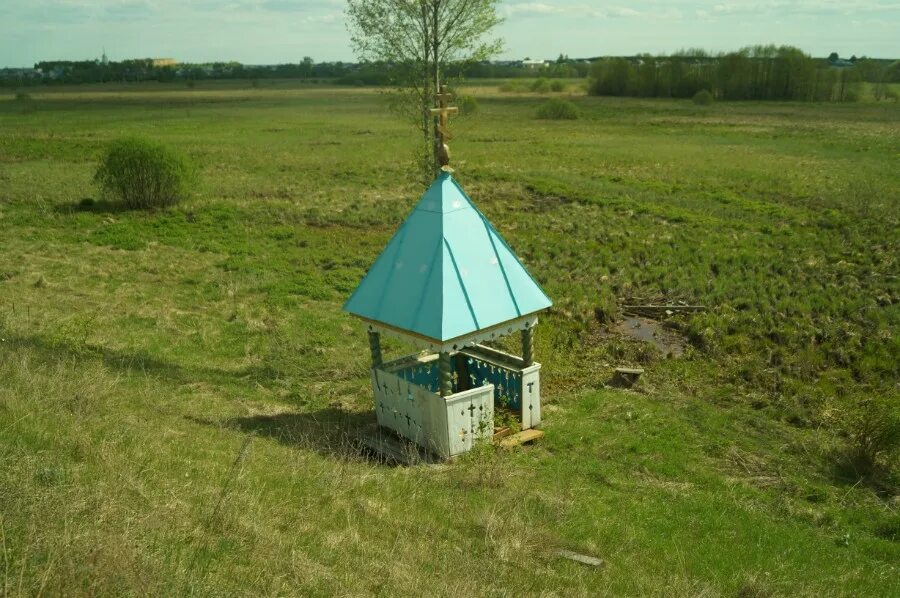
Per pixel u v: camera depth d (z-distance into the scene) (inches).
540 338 603.2
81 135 2391.7
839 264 823.7
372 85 6786.4
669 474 399.5
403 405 419.8
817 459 416.8
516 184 1416.1
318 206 1229.1
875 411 427.5
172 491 265.4
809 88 4227.4
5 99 4520.2
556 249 928.9
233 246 963.3
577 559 289.1
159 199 1188.5
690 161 1718.8
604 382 538.6
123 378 471.5
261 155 1918.1
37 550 191.9
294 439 414.0
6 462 251.6
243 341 606.2
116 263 858.8
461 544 287.1
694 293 745.0
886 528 348.2
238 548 232.2
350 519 287.7
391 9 780.6
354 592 221.3
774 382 527.5
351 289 779.4
